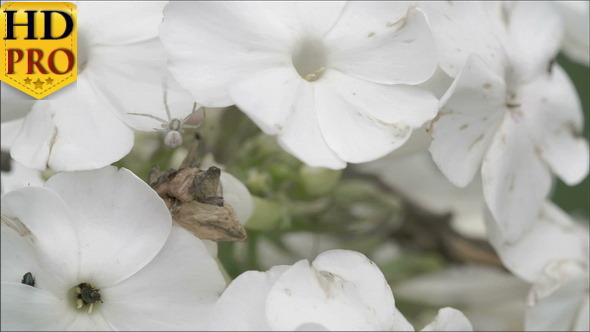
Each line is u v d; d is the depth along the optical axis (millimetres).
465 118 214
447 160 212
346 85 208
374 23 209
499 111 219
